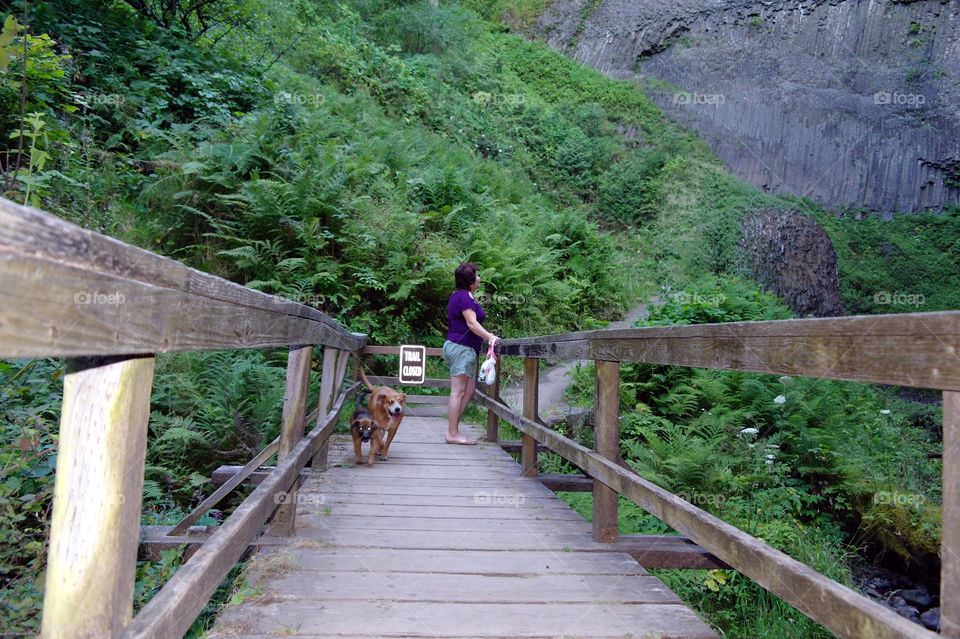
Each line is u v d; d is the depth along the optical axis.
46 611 1.10
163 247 8.16
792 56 28.36
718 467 5.61
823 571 4.43
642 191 20.22
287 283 8.28
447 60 21.33
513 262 10.75
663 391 7.80
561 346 3.95
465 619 2.33
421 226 9.87
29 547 2.31
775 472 5.88
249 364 5.83
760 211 19.36
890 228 25.02
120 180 8.00
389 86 16.70
